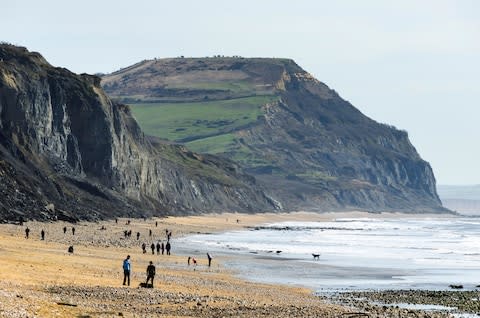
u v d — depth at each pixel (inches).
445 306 4670.3
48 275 4475.9
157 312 3440.0
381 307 4389.8
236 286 5374.0
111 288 4224.9
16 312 2787.9
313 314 3747.5
